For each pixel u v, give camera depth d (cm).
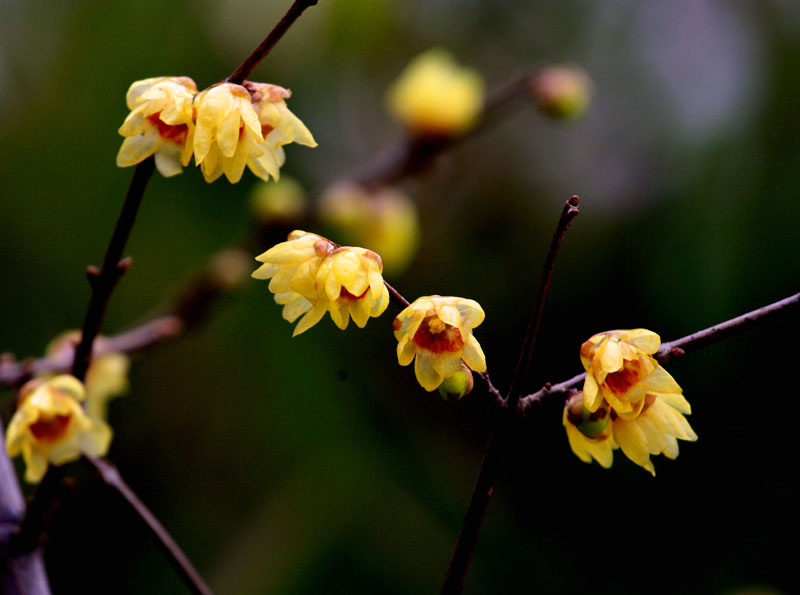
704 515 174
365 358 171
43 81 165
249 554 155
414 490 165
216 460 164
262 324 164
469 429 174
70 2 166
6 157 159
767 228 164
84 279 160
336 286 93
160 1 165
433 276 197
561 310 186
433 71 141
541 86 139
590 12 196
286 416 163
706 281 166
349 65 198
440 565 159
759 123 170
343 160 201
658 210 177
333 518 156
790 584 166
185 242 162
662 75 185
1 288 154
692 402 171
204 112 93
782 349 164
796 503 168
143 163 95
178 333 122
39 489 99
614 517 176
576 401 94
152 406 165
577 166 193
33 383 99
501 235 197
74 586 157
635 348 93
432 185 200
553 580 171
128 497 99
